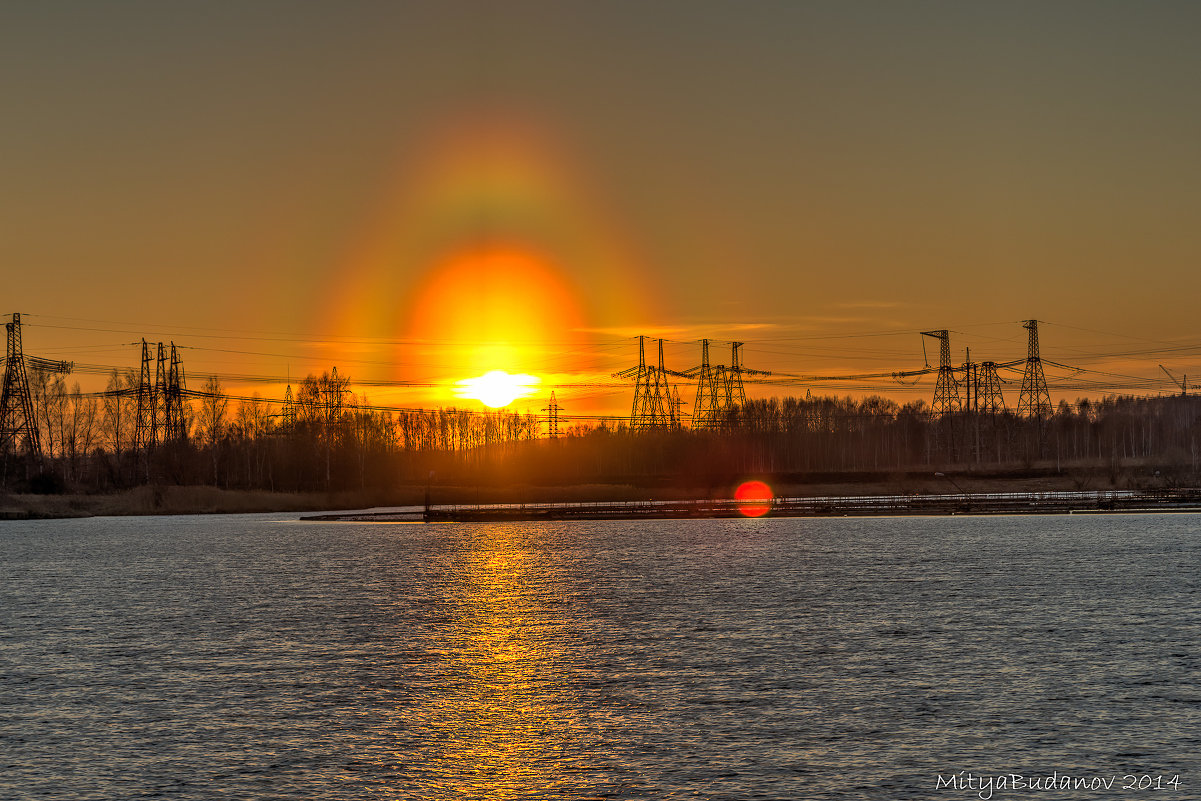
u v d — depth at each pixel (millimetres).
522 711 52031
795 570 114188
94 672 61562
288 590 102750
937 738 46594
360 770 43281
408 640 72250
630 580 107812
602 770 42938
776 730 48062
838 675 58500
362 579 112562
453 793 40625
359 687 57438
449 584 107062
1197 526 168875
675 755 44750
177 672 61531
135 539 178125
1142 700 52062
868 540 155625
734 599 90812
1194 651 63438
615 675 59625
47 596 98312
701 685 56719
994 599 87312
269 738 47688
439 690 56531
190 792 40781
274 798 40188
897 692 54406
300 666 63188
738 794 40094
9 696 55562
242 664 63844
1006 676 57562
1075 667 59469
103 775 42719
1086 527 171500
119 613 86500
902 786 40750
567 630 75750
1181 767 42500
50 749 46125
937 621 76312
